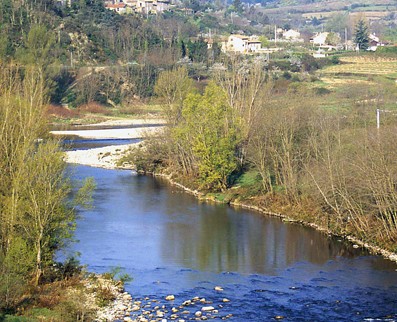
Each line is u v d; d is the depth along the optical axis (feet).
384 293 172.65
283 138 274.16
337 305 164.86
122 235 229.04
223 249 213.05
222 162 287.07
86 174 347.56
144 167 359.05
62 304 159.12
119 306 164.25
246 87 339.77
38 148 191.72
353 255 205.57
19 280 159.22
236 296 171.94
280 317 157.79
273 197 268.82
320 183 242.37
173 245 217.56
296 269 193.06
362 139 241.96
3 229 171.94
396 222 212.02
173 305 165.68
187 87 382.01
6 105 190.60
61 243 182.91
